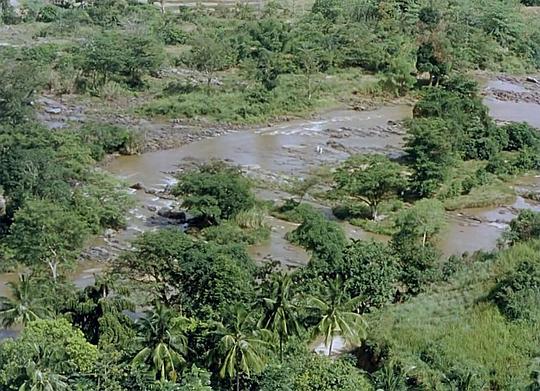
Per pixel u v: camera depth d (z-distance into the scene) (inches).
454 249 3772.1
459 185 4434.1
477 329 2812.5
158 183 4544.8
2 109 4913.9
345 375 2413.9
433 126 4704.7
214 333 2439.7
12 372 2276.1
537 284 2997.0
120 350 2522.1
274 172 4714.6
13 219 3597.4
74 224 3442.4
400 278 3159.5
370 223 4023.1
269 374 2406.5
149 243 3009.4
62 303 2775.6
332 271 3034.0
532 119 5959.6
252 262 3201.3
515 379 2556.6
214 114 5733.3
